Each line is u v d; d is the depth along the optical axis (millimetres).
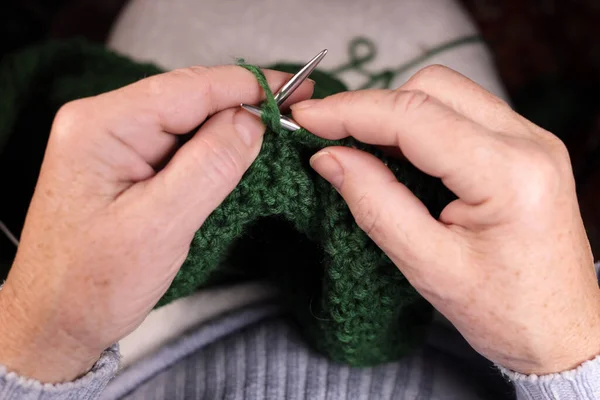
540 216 464
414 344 703
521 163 460
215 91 520
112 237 478
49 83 797
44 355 514
